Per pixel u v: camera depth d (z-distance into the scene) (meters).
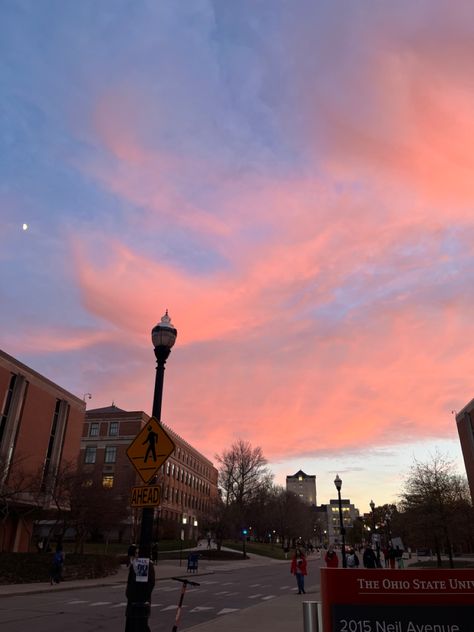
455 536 41.19
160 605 17.31
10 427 36.94
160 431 9.12
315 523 147.50
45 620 13.22
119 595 20.69
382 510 86.31
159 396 9.56
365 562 24.03
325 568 5.91
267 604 16.47
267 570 43.31
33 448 39.66
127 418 74.06
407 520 45.59
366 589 5.75
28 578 25.47
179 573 35.44
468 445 64.25
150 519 8.34
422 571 5.77
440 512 40.28
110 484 68.88
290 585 26.83
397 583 5.75
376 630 5.61
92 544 60.88
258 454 99.44
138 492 8.70
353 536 122.25
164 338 9.81
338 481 31.64
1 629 11.75
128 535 64.44
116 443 72.56
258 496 81.50
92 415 75.31
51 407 43.06
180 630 11.66
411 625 5.60
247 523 84.31
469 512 42.06
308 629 5.86
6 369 37.41
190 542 72.50
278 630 11.12
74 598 19.25
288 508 102.38
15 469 33.72
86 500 37.44
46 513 41.25
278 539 120.88
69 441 45.53
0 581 23.97
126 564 40.91
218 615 14.86
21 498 35.06
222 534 64.69
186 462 91.69
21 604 16.94
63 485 37.47
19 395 38.22
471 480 62.88
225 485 72.75
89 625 12.38
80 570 28.62
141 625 7.46
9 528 39.97
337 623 5.66
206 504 103.25
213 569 42.47
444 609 5.62
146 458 9.02
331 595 5.78
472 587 5.68
